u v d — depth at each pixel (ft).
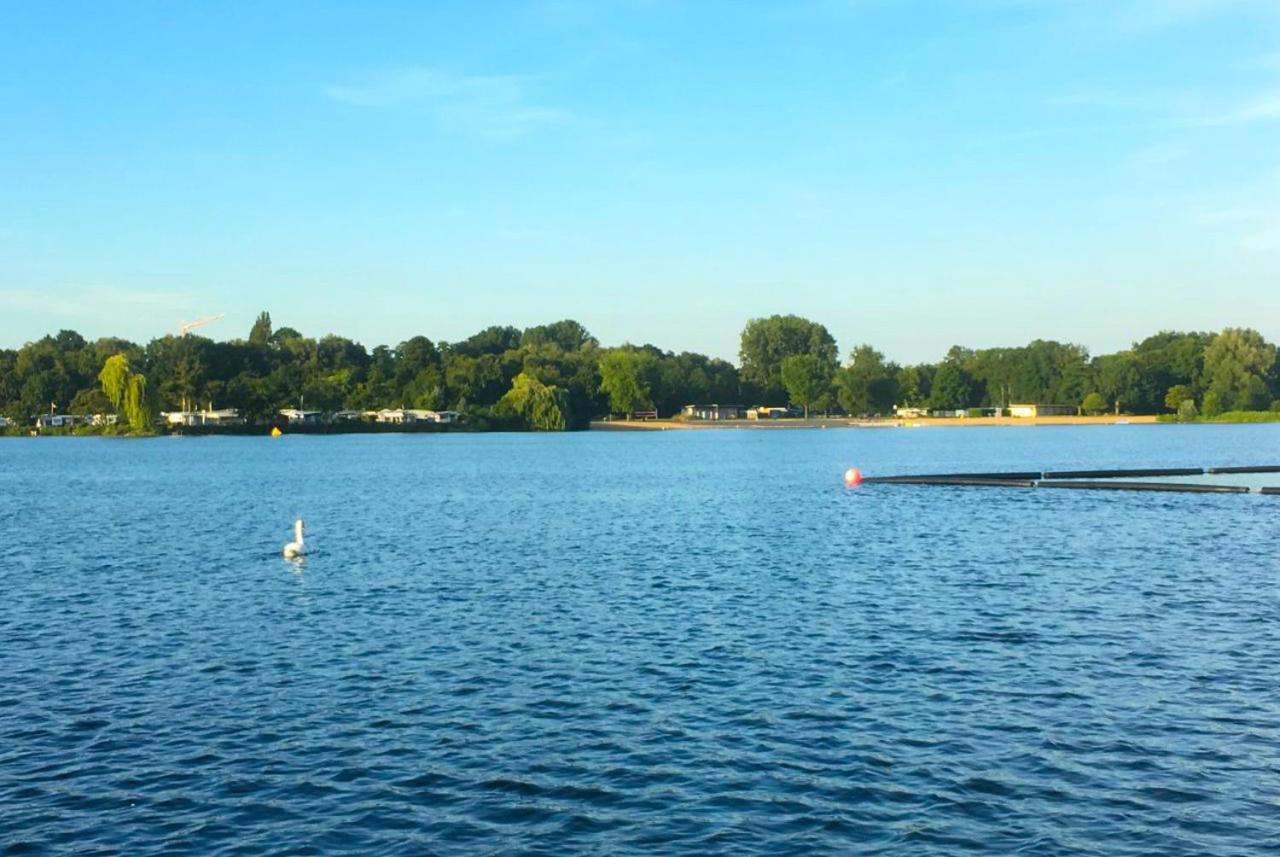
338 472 386.11
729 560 154.20
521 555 162.20
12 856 58.08
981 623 108.78
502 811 63.36
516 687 87.20
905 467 389.60
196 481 347.56
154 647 102.53
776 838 59.62
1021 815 62.13
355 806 64.18
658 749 72.64
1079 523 194.90
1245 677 87.71
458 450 560.61
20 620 115.55
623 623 110.42
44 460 488.85
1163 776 67.31
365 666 94.43
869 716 78.79
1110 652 96.32
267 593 131.13
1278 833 59.67
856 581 134.72
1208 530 182.19
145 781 68.18
